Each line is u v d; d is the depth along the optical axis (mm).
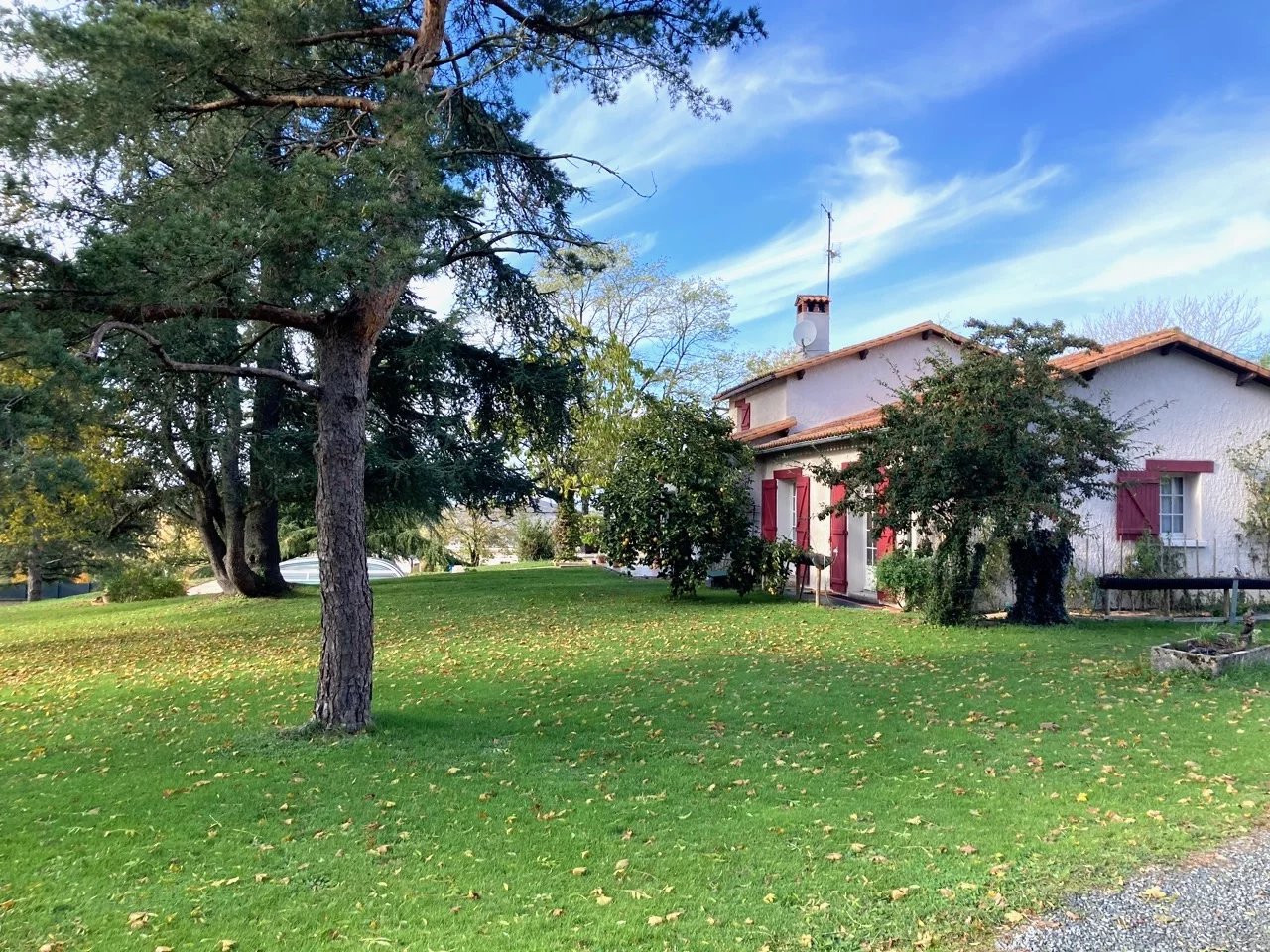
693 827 4707
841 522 16547
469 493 20047
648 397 18172
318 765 6074
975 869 4047
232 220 5848
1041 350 11289
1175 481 14031
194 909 3846
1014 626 11828
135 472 18500
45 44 5777
